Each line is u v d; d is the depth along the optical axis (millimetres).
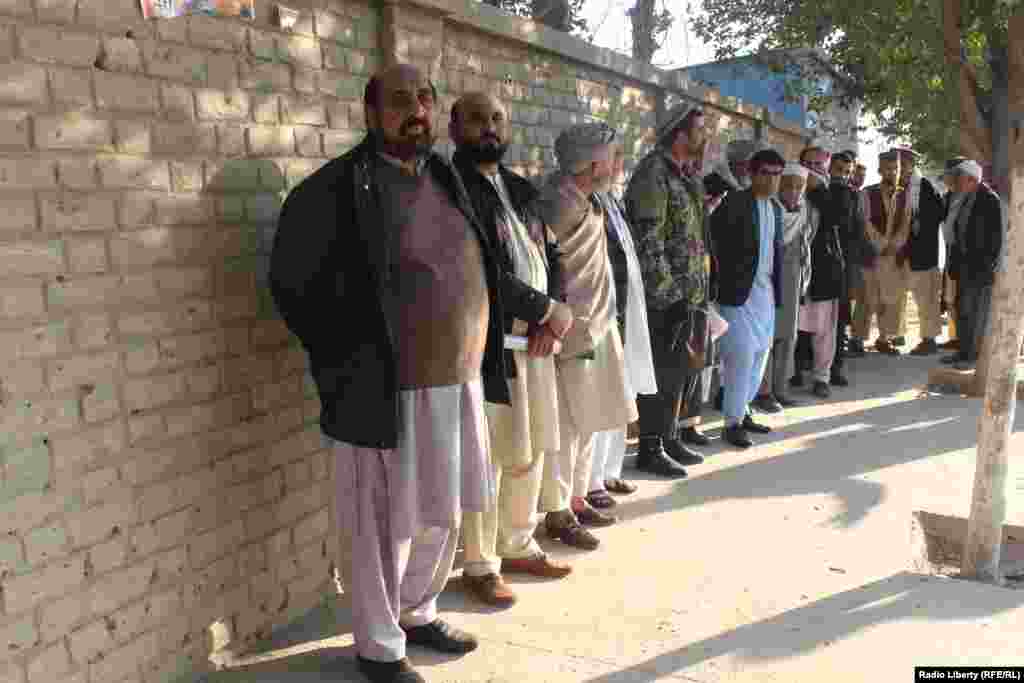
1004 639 3182
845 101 11711
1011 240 3791
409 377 2885
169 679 2826
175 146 2773
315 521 3494
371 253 2752
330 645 3211
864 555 3990
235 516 3074
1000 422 3885
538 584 3744
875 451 5664
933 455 5539
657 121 6520
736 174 6473
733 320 5785
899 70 9000
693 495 4863
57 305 2402
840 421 6492
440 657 3137
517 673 3018
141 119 2650
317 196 2789
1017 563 4309
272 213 3180
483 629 3346
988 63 8867
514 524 3791
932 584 3668
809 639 3209
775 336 6836
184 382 2832
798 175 6492
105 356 2549
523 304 3352
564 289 3771
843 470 5270
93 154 2502
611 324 4121
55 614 2422
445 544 3174
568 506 4180
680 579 3764
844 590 3623
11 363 2285
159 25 2707
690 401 5738
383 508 2928
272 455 3236
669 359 5133
